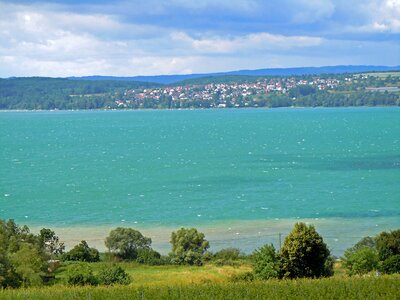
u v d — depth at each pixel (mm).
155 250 80875
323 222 95875
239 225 94625
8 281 56188
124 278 60875
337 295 46906
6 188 134500
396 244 63562
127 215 103625
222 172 156875
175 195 122250
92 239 86750
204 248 76938
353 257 62094
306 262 56844
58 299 47656
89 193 126688
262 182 138125
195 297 47344
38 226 95875
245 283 51000
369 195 118875
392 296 45656
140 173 158250
